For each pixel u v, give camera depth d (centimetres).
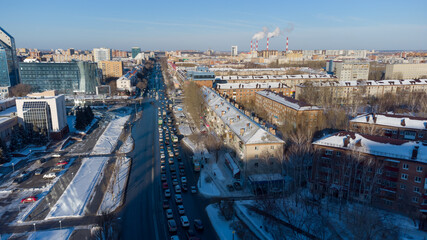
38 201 9019
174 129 16638
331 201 9012
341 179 9088
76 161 12181
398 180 8300
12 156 12625
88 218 8094
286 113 16212
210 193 9556
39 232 7450
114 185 9975
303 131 14188
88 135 15662
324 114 16538
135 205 8800
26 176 10762
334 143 9319
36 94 15712
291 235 7325
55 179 10531
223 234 7431
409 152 8319
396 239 6975
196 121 17500
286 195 9388
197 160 11581
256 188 9488
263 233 7450
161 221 8031
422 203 7931
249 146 9831
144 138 15200
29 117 13962
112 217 7869
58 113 14625
